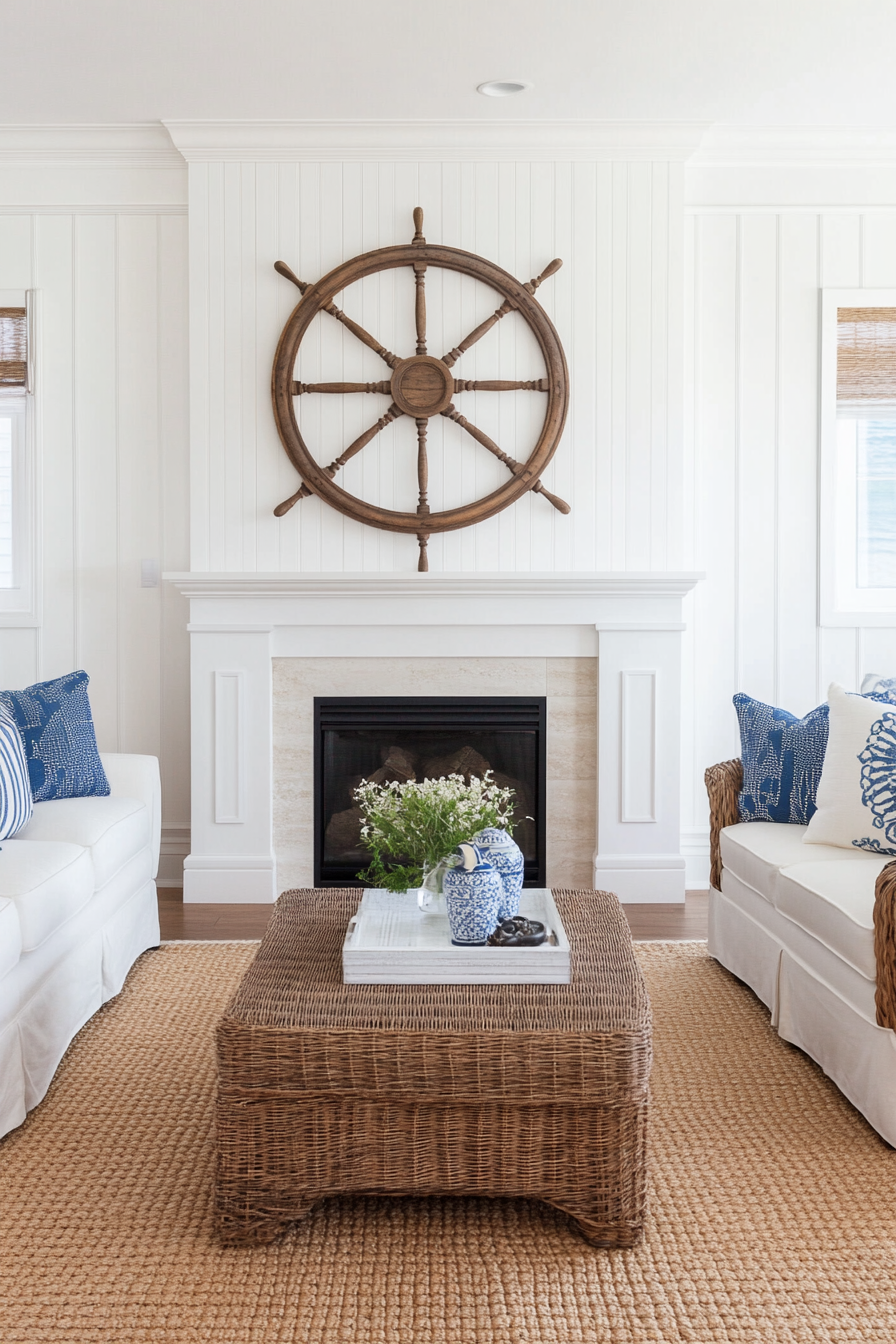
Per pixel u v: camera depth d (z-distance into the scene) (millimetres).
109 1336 1539
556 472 3752
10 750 2674
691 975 3055
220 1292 1640
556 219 3709
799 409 3951
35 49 3174
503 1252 1746
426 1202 1893
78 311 3895
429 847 2088
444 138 3668
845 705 2715
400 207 3705
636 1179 1750
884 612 3979
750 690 3998
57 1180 1957
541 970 1890
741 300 3922
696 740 4004
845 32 3070
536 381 3709
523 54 3199
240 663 3727
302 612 3719
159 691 3965
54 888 2303
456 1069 1725
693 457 3957
